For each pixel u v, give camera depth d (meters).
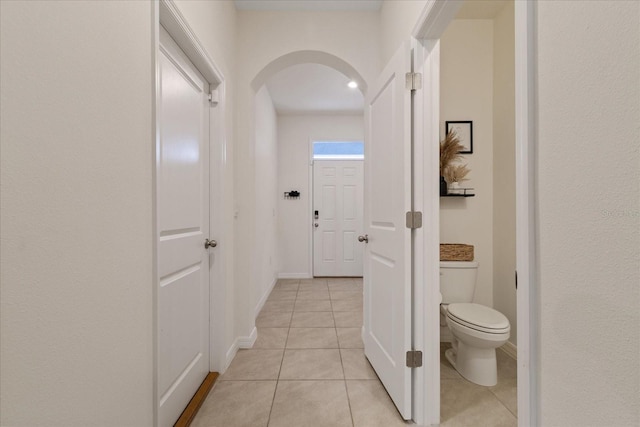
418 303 1.44
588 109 0.55
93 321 0.75
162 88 1.26
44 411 0.62
